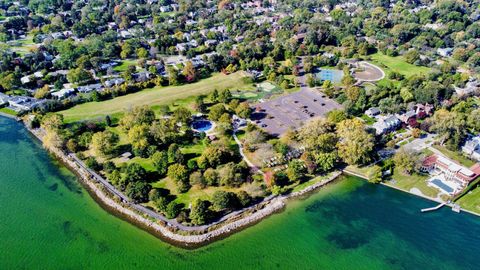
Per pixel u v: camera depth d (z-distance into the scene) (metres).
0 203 190.75
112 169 199.12
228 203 176.75
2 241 170.25
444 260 162.88
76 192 196.25
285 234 173.12
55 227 176.75
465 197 193.50
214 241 168.00
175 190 190.88
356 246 168.62
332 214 184.38
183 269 156.50
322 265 160.12
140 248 165.38
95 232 173.50
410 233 174.88
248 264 159.00
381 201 192.12
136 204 184.12
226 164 198.62
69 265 159.25
